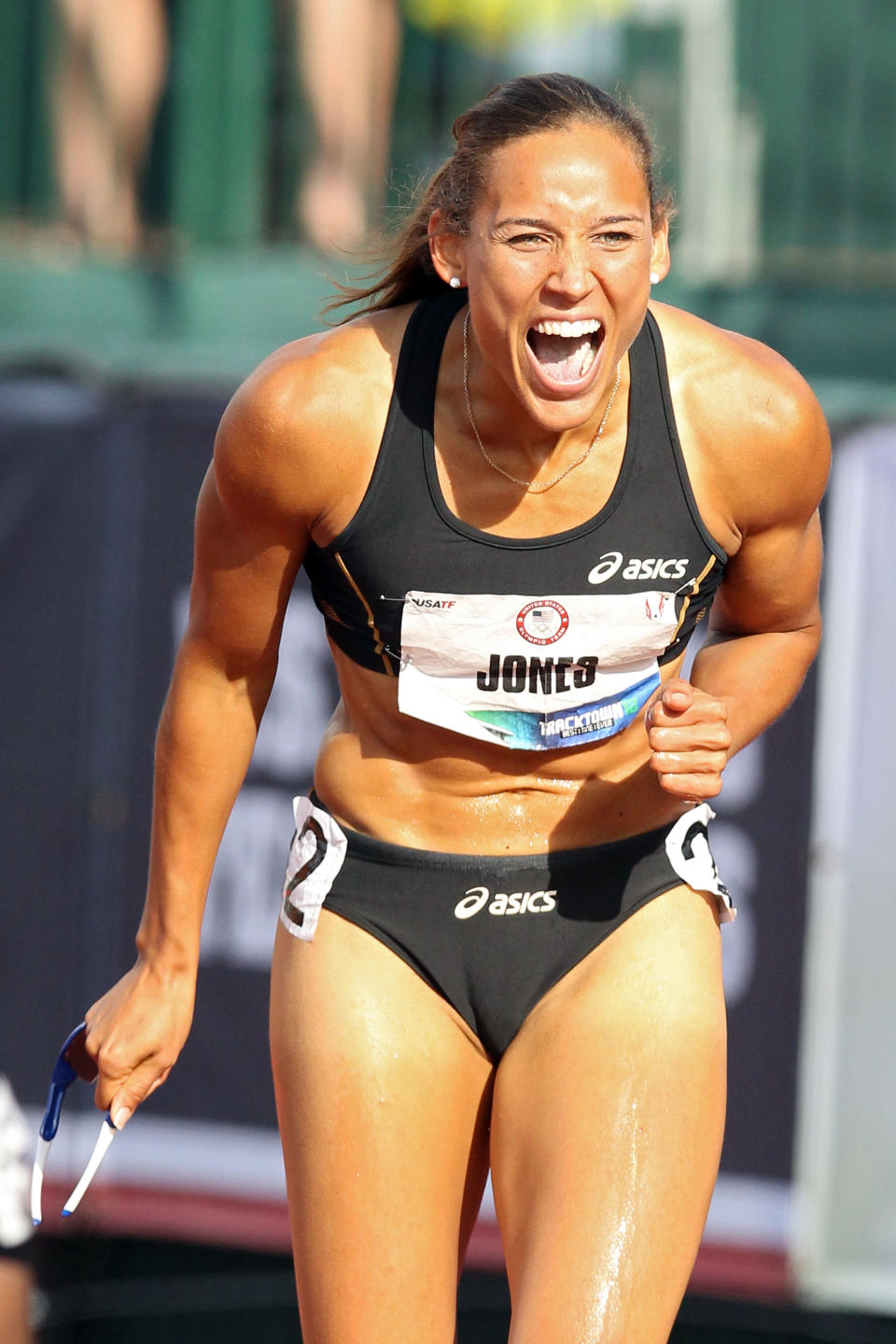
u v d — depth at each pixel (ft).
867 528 58.90
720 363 23.67
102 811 61.98
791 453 23.68
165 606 62.34
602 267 21.52
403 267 24.93
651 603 23.91
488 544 23.38
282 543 24.21
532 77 22.56
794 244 72.84
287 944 25.91
